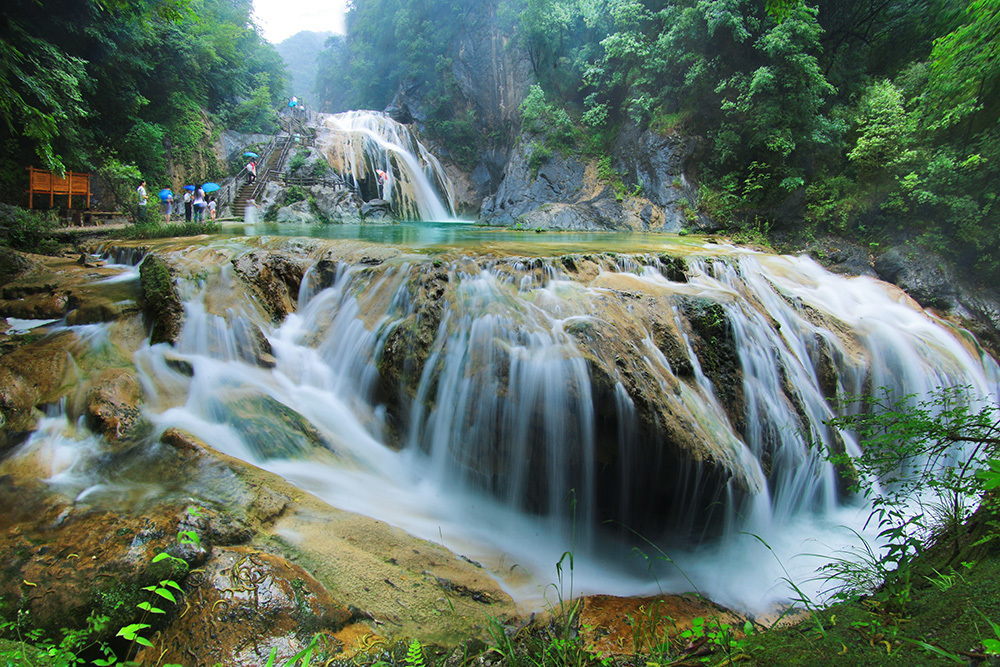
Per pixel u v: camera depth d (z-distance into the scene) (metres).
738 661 2.58
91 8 17.42
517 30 29.31
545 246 10.48
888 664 2.10
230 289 7.46
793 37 16.27
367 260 7.75
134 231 12.98
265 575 3.15
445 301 6.52
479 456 5.77
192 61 22.52
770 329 7.27
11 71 13.06
